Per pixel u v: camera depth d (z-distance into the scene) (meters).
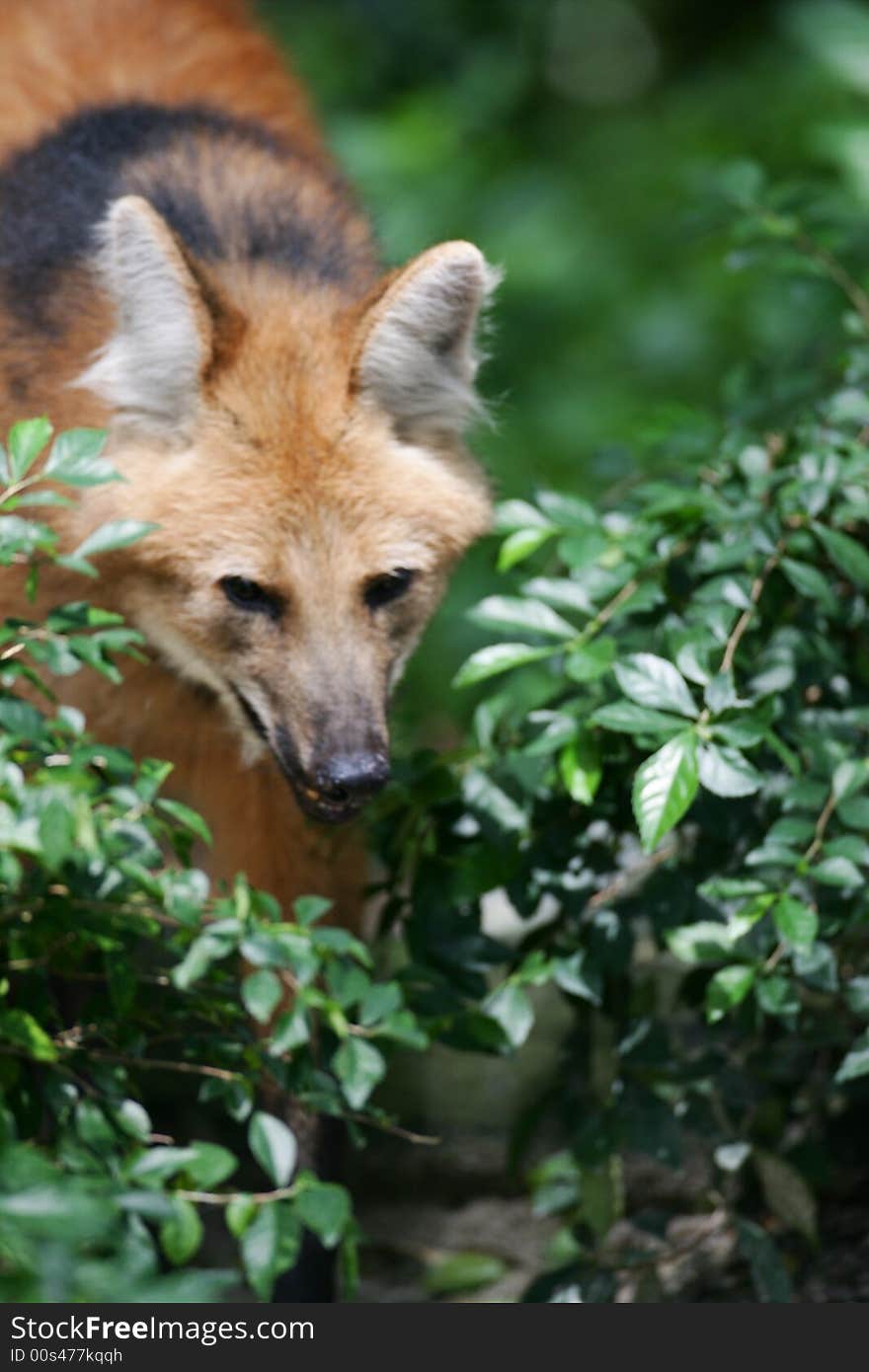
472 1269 7.19
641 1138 6.29
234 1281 4.00
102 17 8.26
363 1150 7.88
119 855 4.44
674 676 5.39
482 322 6.80
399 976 5.77
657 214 14.23
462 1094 8.19
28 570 6.09
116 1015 4.93
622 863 6.69
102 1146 4.48
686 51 18.73
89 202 6.80
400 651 6.49
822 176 13.63
